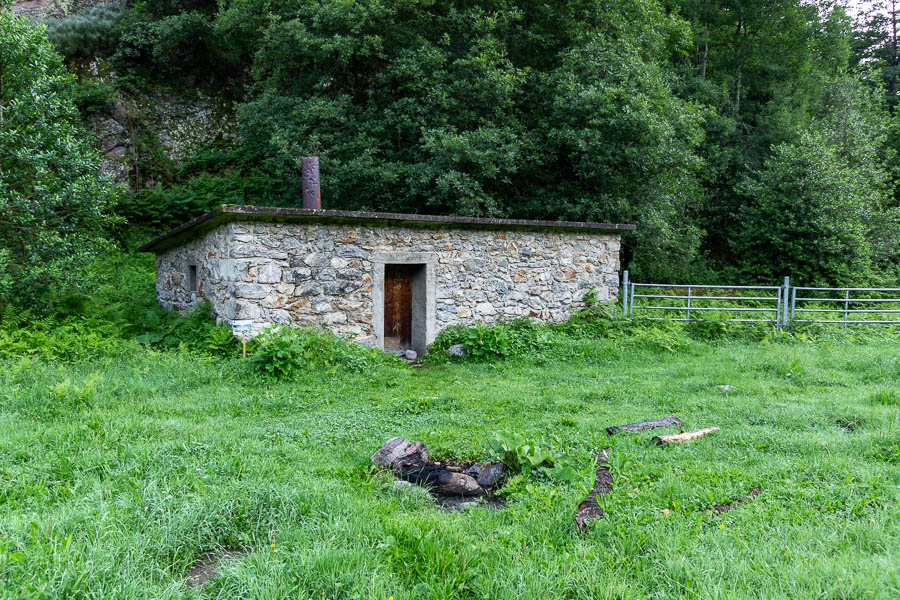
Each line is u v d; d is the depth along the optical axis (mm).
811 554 2750
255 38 17781
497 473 4156
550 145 13766
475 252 9922
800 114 19297
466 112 13500
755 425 5242
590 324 10484
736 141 19672
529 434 4941
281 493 3367
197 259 9594
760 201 17000
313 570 2594
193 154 18391
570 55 13320
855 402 6000
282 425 5176
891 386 6895
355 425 5254
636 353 9125
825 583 2521
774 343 9992
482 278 10000
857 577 2529
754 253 17234
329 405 6109
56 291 9367
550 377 7691
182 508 3098
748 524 3125
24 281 8641
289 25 13133
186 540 2904
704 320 10883
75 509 3027
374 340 9031
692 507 3395
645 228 14406
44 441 4281
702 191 18234
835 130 18406
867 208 16625
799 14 19984
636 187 14578
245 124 15688
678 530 3057
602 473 3893
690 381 7121
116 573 2473
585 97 12477
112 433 4500
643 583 2621
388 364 8289
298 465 4082
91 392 5711
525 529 3156
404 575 2672
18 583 2336
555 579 2602
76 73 18016
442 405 6047
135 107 18016
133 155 17344
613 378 7438
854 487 3619
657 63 15391
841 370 7898
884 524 3084
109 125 17234
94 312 9383
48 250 9016
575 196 14125
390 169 13453
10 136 8836
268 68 15625
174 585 2479
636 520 3160
